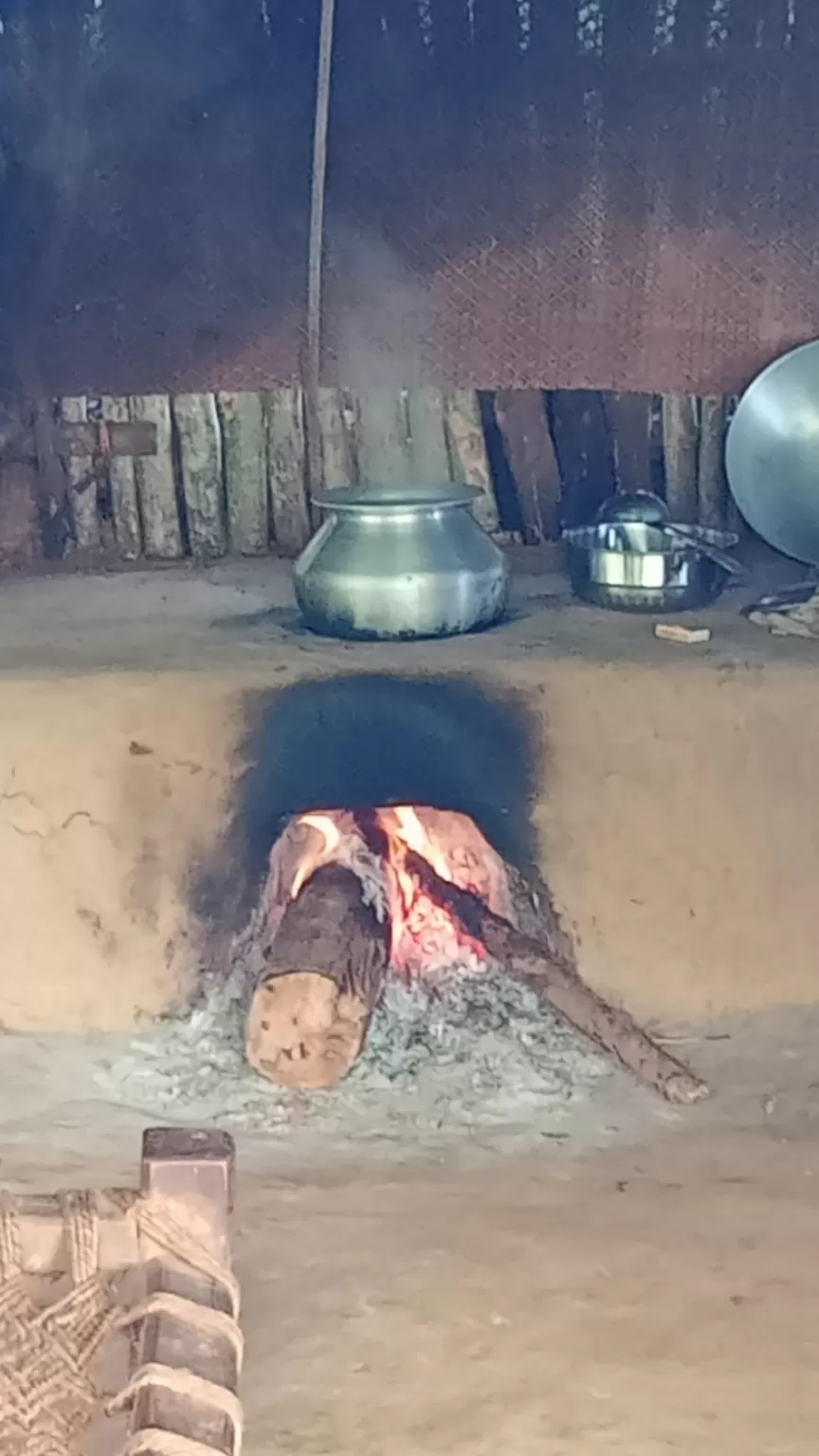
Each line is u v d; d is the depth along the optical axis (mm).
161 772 2393
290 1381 1689
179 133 2668
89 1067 2348
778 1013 2439
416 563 2518
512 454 3223
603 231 2664
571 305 2703
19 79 2658
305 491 3227
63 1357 1348
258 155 2672
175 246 2713
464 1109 2230
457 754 2402
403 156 2660
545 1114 2217
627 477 3211
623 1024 2289
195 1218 1372
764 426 2785
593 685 2375
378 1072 2307
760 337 2695
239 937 2434
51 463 3174
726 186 2627
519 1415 1639
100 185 2691
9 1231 1356
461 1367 1709
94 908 2422
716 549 2703
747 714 2361
